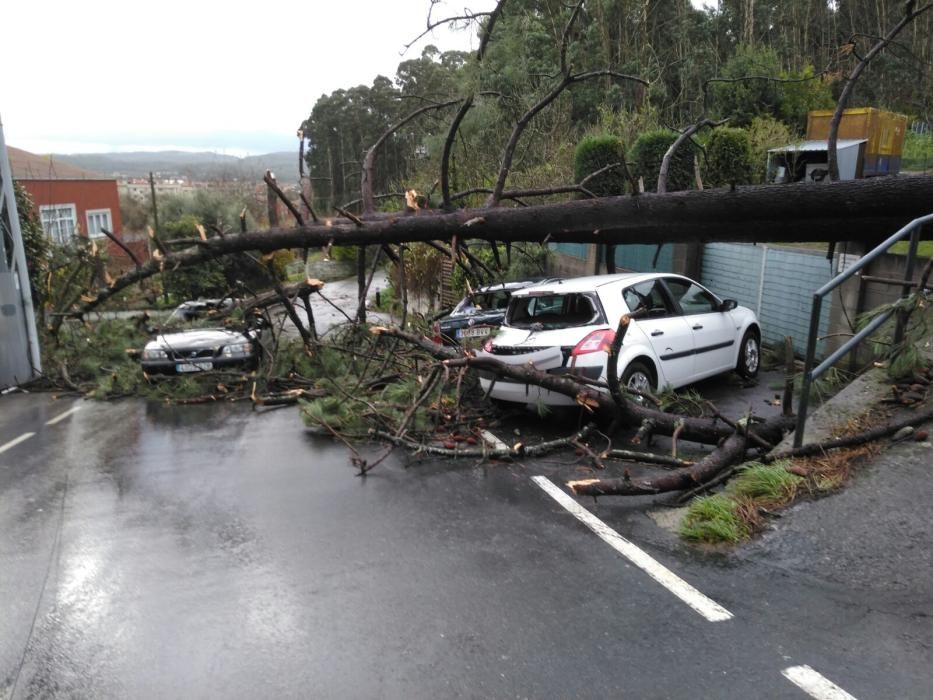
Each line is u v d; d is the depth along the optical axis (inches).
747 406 306.5
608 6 864.9
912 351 215.6
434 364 276.2
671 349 298.0
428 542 190.2
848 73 368.2
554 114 720.3
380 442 291.0
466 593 160.9
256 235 369.1
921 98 599.5
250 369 421.1
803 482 187.9
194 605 161.8
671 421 241.1
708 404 233.5
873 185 226.2
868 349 308.5
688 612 146.4
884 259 312.8
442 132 754.8
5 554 194.9
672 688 122.2
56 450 309.1
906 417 204.8
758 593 151.8
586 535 188.1
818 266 363.3
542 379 258.2
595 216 284.8
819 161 462.9
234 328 426.0
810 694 118.3
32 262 585.6
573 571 167.9
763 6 901.8
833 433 206.8
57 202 1211.9
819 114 547.5
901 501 172.9
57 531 210.8
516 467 249.0
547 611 150.7
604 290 282.8
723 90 690.8
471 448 269.4
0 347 467.5
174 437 323.0
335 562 181.0
